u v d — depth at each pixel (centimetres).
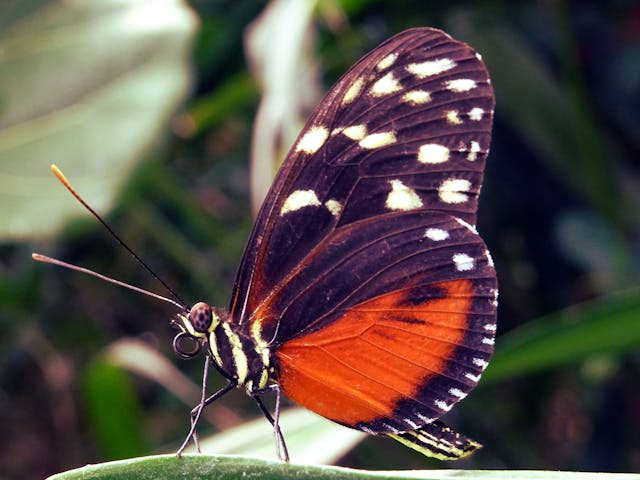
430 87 32
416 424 32
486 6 40
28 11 34
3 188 34
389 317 32
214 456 29
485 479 29
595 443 44
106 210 34
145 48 34
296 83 36
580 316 34
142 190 40
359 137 32
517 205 44
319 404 33
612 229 41
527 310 46
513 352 34
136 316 48
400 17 39
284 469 29
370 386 32
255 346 33
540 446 46
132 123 34
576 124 40
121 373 36
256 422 34
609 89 44
